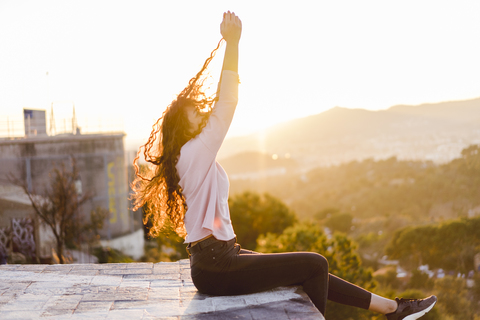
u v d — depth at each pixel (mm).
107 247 22375
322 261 2295
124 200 25406
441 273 34156
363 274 10766
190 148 2078
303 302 2299
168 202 2242
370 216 109062
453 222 39000
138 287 2832
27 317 2307
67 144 23266
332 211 104875
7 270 3324
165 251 25375
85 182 23609
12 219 20500
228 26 2146
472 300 21219
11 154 21844
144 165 2414
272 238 12078
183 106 2107
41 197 20125
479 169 68188
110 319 2246
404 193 105312
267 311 2227
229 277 2205
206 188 2104
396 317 2398
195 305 2404
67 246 20422
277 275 2244
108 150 24875
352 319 8648
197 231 2139
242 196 27641
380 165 181250
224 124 2066
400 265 43062
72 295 2678
